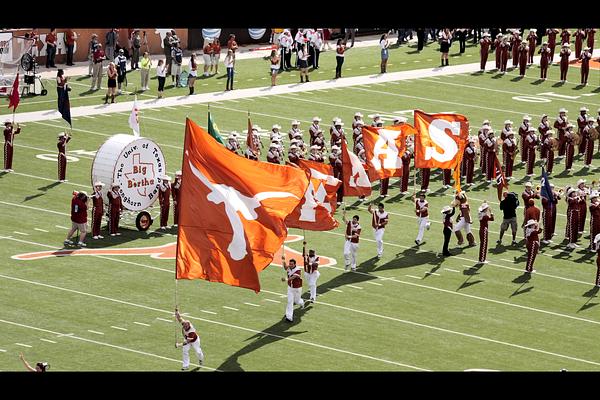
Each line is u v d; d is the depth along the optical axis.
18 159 68.56
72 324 48.75
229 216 42.62
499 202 65.38
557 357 47.56
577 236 59.69
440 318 50.78
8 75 81.94
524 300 53.06
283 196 43.88
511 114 81.25
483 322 50.59
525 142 70.38
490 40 93.12
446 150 62.47
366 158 63.41
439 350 47.72
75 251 56.53
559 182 69.38
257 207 43.34
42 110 77.75
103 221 60.50
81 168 67.62
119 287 52.56
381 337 48.69
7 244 56.78
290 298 49.69
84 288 52.28
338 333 48.94
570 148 70.94
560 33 100.12
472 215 63.31
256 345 47.53
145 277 53.78
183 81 84.50
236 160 43.50
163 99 81.31
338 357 46.69
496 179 67.50
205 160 43.06
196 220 42.81
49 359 45.50
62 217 60.62
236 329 48.97
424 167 62.97
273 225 43.28
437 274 55.50
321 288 53.38
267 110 79.75
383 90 85.88
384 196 65.75
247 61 92.69
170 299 51.56
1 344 46.66
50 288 52.12
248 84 86.06
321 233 59.91
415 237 59.97
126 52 90.25
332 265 56.09
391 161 63.34
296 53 93.56
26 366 43.31
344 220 56.38
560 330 50.19
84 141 72.12
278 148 65.94
